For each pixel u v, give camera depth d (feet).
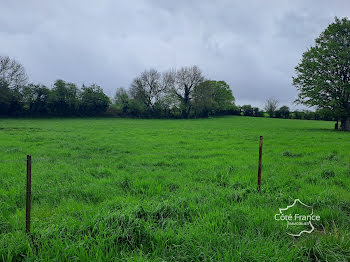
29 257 11.83
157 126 138.31
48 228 13.97
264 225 15.21
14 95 205.77
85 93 249.55
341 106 125.29
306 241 13.52
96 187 23.57
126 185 24.71
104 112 262.88
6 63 204.03
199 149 53.21
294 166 33.63
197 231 14.21
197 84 265.54
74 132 89.51
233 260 11.77
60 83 233.55
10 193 21.62
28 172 13.89
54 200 20.40
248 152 47.67
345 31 123.65
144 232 14.01
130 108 264.11
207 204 18.58
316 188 23.59
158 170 32.04
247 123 198.08
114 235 13.34
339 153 46.34
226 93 316.19
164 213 17.02
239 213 16.75
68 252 12.03
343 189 23.77
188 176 29.01
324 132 108.68
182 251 12.59
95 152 47.03
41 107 224.53
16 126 115.44
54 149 49.03
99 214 15.96
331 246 13.28
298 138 80.28
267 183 24.31
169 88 271.90
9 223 15.42
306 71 129.39
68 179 27.35
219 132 100.27
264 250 12.54
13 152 44.60
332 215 17.03
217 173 29.48
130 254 12.38
